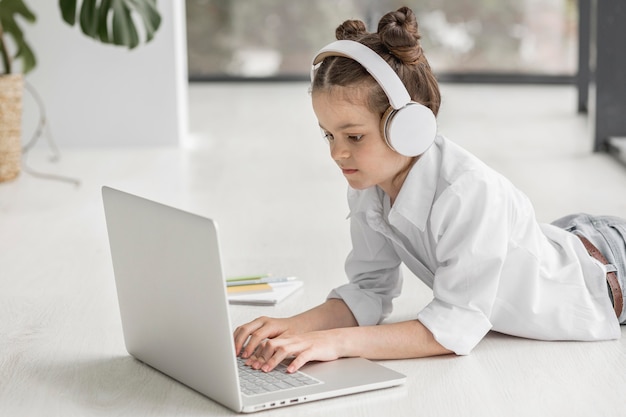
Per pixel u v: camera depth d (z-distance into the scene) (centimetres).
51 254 304
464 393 180
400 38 177
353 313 208
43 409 179
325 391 175
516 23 853
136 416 173
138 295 192
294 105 739
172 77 546
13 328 228
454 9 855
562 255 206
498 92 810
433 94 185
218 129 621
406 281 259
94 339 218
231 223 351
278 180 441
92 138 549
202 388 180
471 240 186
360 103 177
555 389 182
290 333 197
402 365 193
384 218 201
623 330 212
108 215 194
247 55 874
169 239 173
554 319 203
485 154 508
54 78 541
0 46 448
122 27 417
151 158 511
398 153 182
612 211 362
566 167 463
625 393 179
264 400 171
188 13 868
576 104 679
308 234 330
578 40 673
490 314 198
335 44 180
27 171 466
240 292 247
